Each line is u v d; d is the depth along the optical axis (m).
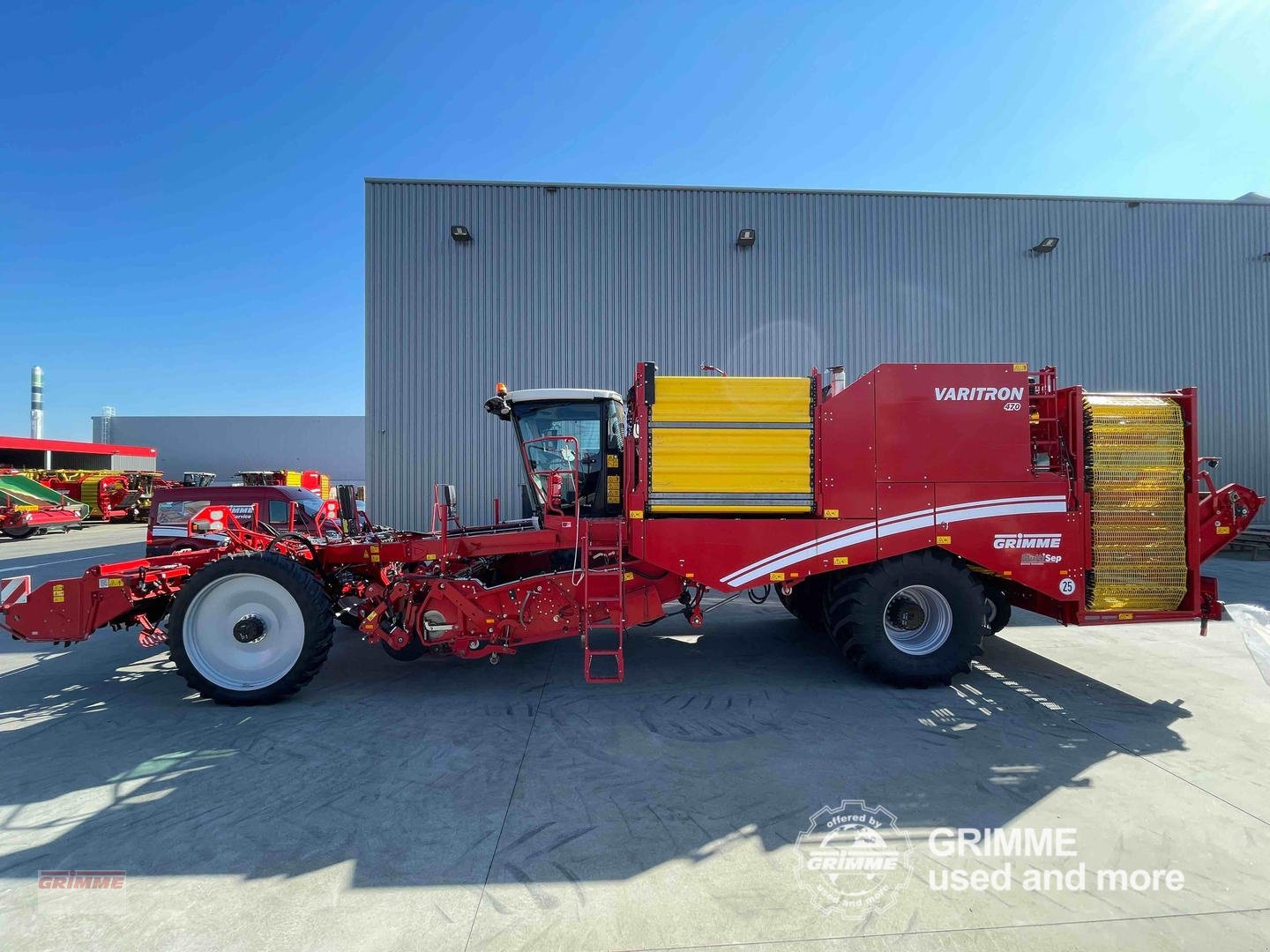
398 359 10.32
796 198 10.67
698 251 10.59
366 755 3.28
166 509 8.27
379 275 10.30
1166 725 3.69
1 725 3.71
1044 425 4.67
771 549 4.34
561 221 10.48
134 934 1.97
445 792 2.88
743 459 4.36
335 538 5.46
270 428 46.84
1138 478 4.35
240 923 2.02
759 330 10.62
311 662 4.04
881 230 10.78
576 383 10.48
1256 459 11.43
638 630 6.13
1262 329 11.43
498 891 2.18
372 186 10.29
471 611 4.34
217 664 4.16
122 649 5.50
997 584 4.99
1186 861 2.35
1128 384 11.16
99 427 45.50
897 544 4.32
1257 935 1.96
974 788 2.92
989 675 4.65
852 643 4.33
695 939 1.95
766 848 2.44
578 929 1.99
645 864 2.34
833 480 4.33
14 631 4.19
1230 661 5.02
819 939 1.95
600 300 10.51
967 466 4.34
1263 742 3.44
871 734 3.55
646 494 4.39
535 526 5.27
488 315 10.41
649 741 3.46
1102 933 1.97
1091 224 11.11
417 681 4.55
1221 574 8.99
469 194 10.39
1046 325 11.02
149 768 3.13
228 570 4.07
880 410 4.34
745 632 6.07
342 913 2.06
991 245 10.94
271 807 2.74
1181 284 11.28
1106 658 5.09
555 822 2.63
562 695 4.24
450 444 10.38
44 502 18.50
